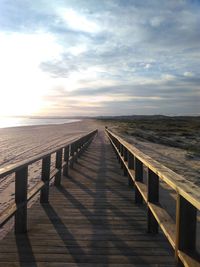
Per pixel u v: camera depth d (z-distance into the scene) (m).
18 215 4.48
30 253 3.85
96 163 11.98
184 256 2.66
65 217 5.27
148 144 24.67
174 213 4.94
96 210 5.69
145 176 8.33
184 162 15.91
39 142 22.33
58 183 7.81
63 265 3.55
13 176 9.30
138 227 4.79
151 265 3.57
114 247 4.06
